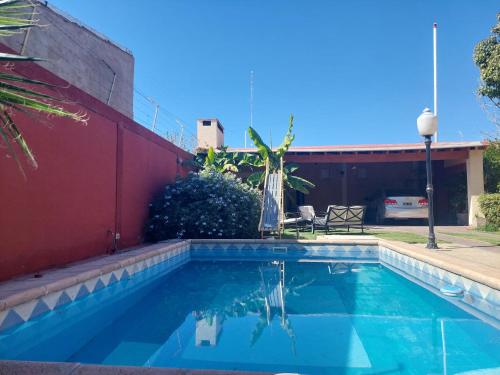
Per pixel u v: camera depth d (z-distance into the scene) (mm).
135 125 7789
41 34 8812
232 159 13164
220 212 8672
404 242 7262
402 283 5348
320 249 7918
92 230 5988
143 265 5641
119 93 12156
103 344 2982
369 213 16969
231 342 2965
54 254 4953
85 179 5812
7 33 2402
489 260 4883
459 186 14836
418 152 12977
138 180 7938
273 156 12609
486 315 3688
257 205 9578
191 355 2699
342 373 2367
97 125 6227
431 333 3146
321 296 4590
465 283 4297
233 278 5863
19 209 4344
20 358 2771
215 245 8102
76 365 1715
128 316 3811
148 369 1652
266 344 2908
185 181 9148
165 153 9672
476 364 2482
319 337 3064
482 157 12594
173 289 5117
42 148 4781
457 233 9523
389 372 2363
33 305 3250
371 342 2932
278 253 8023
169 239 8258
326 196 17812
